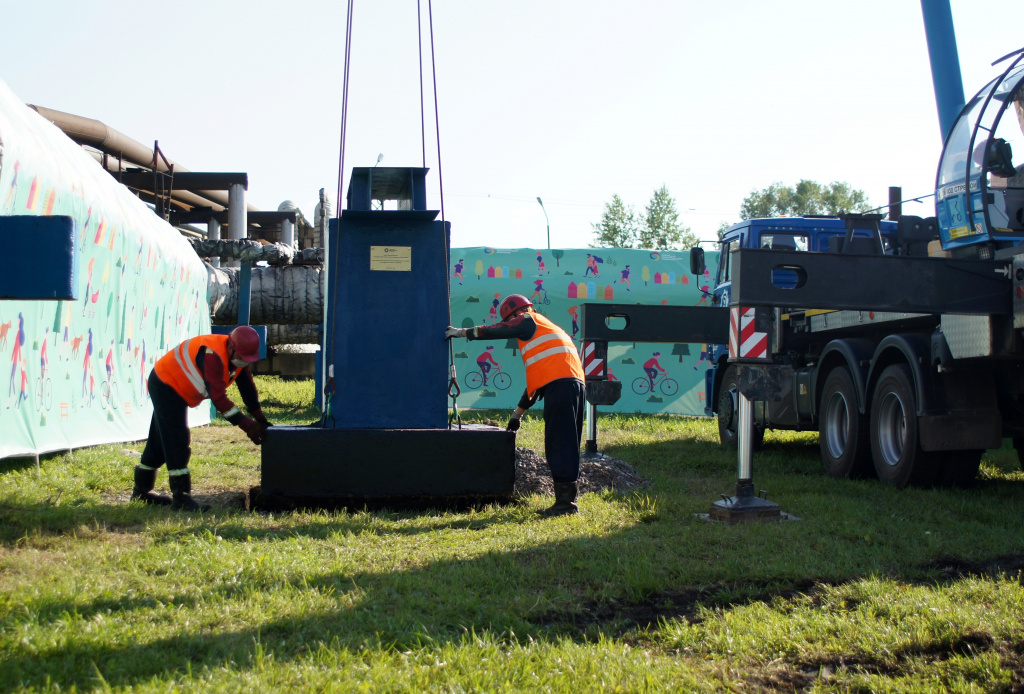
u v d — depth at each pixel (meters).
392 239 6.31
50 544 4.42
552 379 5.94
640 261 17.28
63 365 8.12
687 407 17.16
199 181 22.91
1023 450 8.52
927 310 6.03
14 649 2.81
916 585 4.03
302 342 21.81
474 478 6.05
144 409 10.71
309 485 5.87
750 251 5.83
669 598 3.86
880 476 7.63
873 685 2.81
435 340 6.31
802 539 5.00
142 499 5.92
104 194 8.95
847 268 5.93
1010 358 6.46
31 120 7.41
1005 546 4.83
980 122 7.12
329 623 3.23
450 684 2.66
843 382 8.39
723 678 2.89
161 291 11.23
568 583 4.00
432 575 3.99
